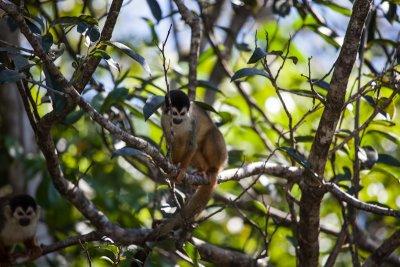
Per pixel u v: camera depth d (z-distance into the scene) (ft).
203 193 39.86
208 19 50.47
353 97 33.81
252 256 45.47
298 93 33.35
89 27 32.65
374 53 58.13
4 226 41.47
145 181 61.05
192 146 41.24
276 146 38.45
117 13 31.86
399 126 57.57
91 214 40.73
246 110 59.62
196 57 43.29
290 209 39.29
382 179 60.23
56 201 50.31
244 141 60.70
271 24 60.44
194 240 42.83
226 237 62.13
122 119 44.19
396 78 36.45
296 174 38.24
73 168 50.16
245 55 58.23
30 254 40.83
